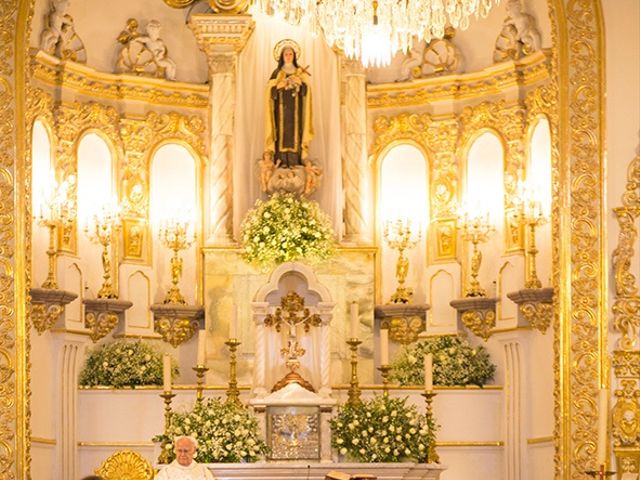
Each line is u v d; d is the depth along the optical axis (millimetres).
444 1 16422
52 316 19094
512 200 20578
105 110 21062
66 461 19375
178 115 21594
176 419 18094
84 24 20906
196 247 21438
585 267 18438
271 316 19078
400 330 21172
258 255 20484
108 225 20625
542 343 19516
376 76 21844
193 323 21156
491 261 20844
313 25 16891
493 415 20094
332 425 18266
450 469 20047
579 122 18625
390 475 17766
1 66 18312
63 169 20234
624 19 18750
